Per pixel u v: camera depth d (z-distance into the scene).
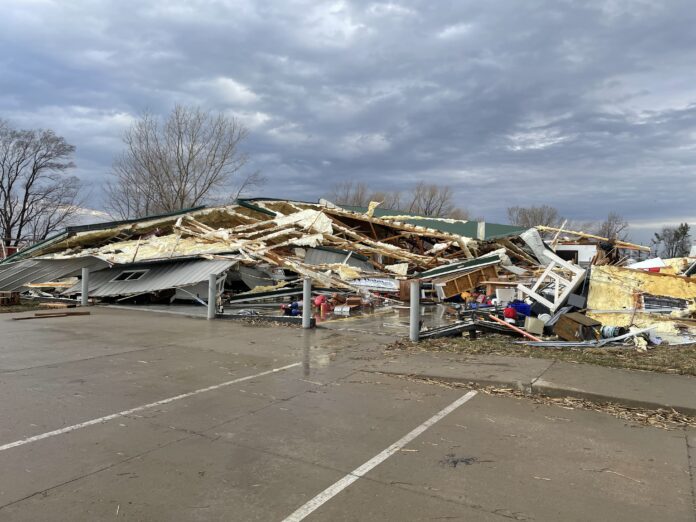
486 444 4.29
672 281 10.39
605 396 5.50
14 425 4.64
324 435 4.48
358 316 13.45
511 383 6.06
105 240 19.84
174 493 3.38
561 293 11.36
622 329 8.98
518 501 3.30
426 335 9.26
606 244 18.56
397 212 27.44
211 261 15.70
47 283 17.33
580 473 3.74
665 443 4.34
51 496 3.31
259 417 4.96
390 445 4.26
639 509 3.21
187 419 4.88
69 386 6.00
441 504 3.25
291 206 24.02
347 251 19.64
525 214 77.94
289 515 3.10
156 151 38.75
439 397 5.68
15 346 8.52
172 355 7.91
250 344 8.91
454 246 22.47
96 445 4.20
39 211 53.94
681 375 6.39
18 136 51.59
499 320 10.27
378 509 3.18
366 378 6.51
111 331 10.27
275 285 17.44
